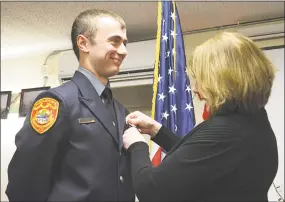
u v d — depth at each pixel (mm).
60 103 791
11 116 2939
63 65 2539
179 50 1530
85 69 910
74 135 792
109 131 848
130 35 2383
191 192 657
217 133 675
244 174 668
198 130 726
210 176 651
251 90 698
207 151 664
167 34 1522
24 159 748
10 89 3010
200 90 766
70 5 1926
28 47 2725
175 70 1486
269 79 727
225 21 2131
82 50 898
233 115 711
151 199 685
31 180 746
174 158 689
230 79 704
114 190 812
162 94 1436
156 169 708
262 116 760
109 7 1938
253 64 711
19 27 2268
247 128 691
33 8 1968
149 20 2109
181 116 1436
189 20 2115
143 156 792
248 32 2090
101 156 806
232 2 1853
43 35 2430
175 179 661
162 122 1401
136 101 2340
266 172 708
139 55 2264
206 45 777
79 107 822
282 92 1971
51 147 758
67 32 2359
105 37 876
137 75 2262
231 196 667
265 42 2064
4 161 2912
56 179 799
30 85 2916
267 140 721
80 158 782
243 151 667
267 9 1939
